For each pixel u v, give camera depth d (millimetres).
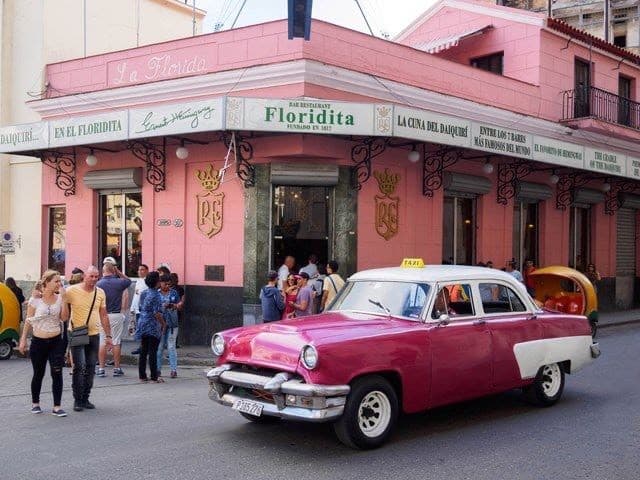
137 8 20875
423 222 15797
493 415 8109
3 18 17969
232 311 14188
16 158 17891
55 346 8203
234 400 6887
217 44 14602
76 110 16172
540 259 19688
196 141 14359
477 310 7836
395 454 6496
